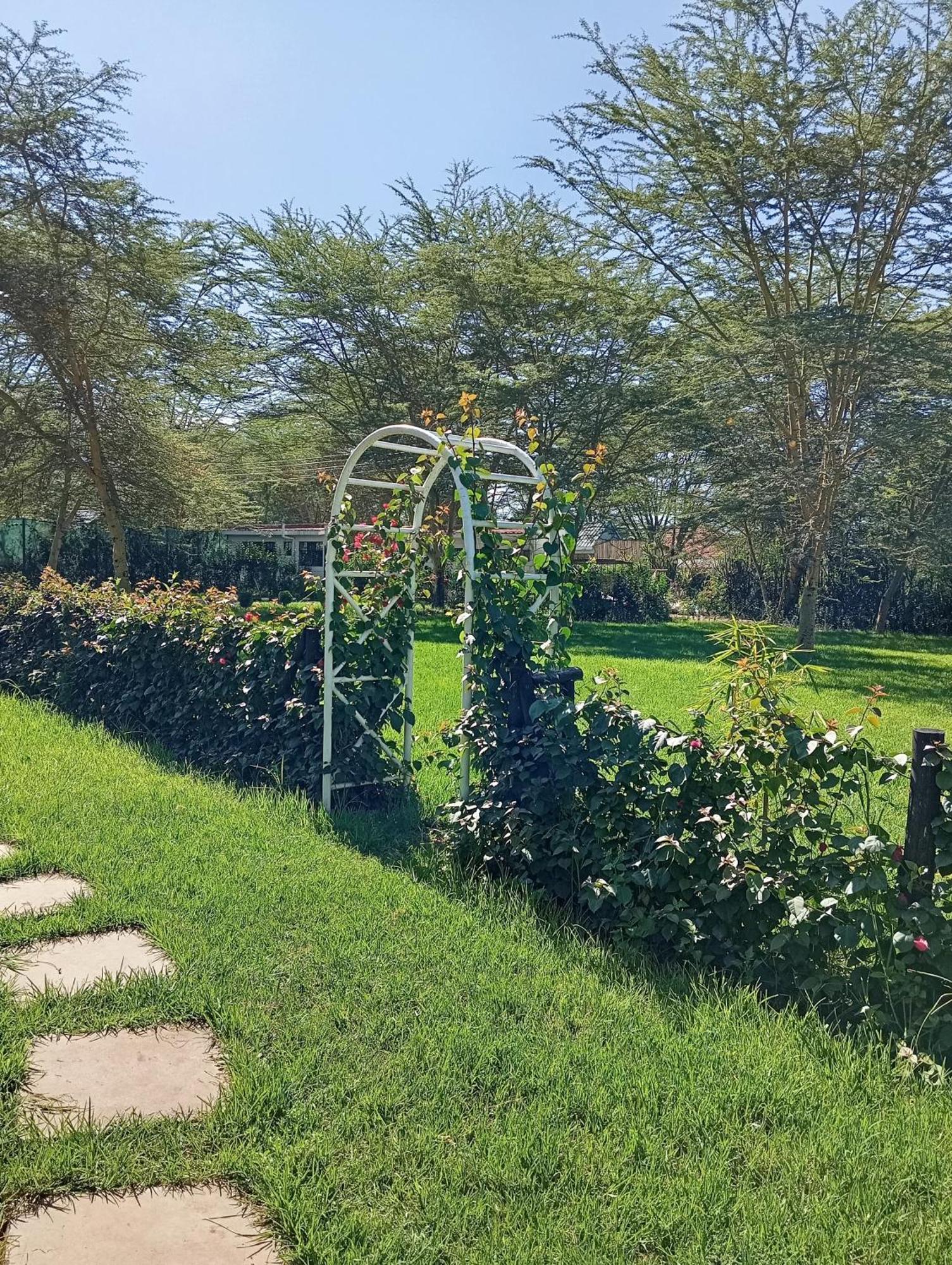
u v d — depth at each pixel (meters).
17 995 3.30
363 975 3.51
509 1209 2.32
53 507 24.39
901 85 15.57
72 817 5.27
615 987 3.51
